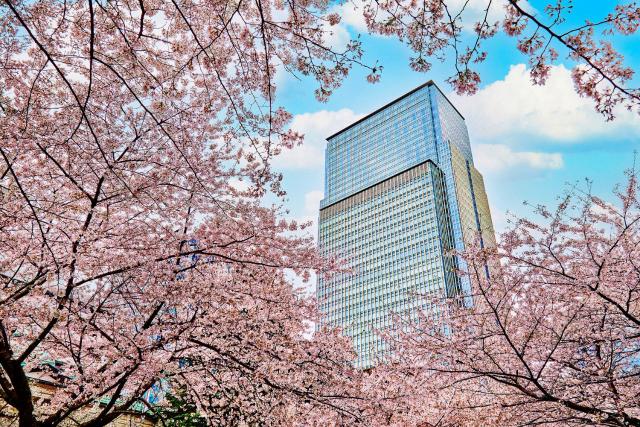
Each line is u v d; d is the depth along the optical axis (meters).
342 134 148.12
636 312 9.05
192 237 8.38
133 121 7.64
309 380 9.28
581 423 8.37
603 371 8.52
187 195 8.44
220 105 7.03
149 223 8.28
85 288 8.48
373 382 10.81
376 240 104.88
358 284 99.25
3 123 6.22
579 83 3.70
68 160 7.38
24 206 6.98
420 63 4.47
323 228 119.50
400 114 134.25
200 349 8.68
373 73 4.86
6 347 6.91
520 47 3.86
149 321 8.36
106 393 7.77
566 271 9.14
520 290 9.45
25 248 7.11
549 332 9.23
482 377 9.97
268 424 9.28
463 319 9.88
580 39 3.50
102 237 7.53
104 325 7.69
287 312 9.36
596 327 9.23
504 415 9.62
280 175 6.18
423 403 10.20
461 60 4.22
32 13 5.42
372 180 127.88
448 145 115.31
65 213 7.59
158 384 10.41
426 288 88.44
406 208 104.00
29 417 6.78
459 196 106.44
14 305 6.54
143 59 5.41
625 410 9.08
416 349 10.09
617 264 8.58
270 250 8.55
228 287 8.62
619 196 9.18
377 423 9.52
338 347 10.05
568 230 9.38
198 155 8.08
